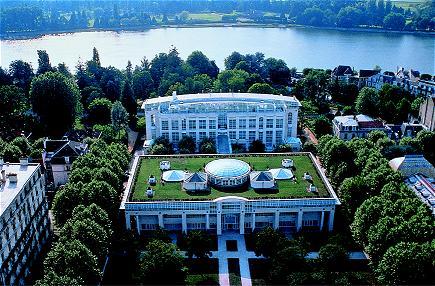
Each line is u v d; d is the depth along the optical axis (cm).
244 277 17688
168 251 16600
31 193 18012
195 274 17838
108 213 19375
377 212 18125
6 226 15488
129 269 18162
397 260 15275
